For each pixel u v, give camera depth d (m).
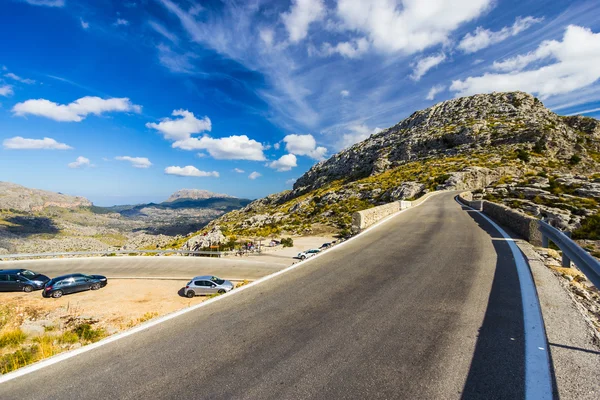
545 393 2.70
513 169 65.25
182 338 4.09
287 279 6.64
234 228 83.44
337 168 155.88
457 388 2.83
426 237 11.16
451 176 60.16
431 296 5.27
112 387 3.09
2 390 3.15
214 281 22.39
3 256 32.81
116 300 20.66
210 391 2.95
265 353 3.63
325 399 2.77
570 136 95.88
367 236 11.88
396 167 103.75
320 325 4.33
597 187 32.81
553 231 7.61
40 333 13.94
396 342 3.76
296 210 87.12
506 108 124.12
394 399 2.72
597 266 4.36
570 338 3.65
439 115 143.12
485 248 8.90
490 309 4.60
